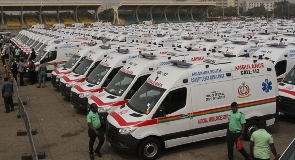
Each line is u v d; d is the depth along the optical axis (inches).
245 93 436.5
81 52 799.1
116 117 415.2
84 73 688.4
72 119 586.6
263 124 315.9
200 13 4874.5
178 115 403.2
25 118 487.5
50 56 928.3
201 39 961.5
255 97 442.9
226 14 6432.1
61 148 456.8
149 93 422.3
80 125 552.4
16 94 741.9
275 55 627.5
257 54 661.9
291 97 509.7
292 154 214.2
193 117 410.3
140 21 4362.7
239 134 373.4
